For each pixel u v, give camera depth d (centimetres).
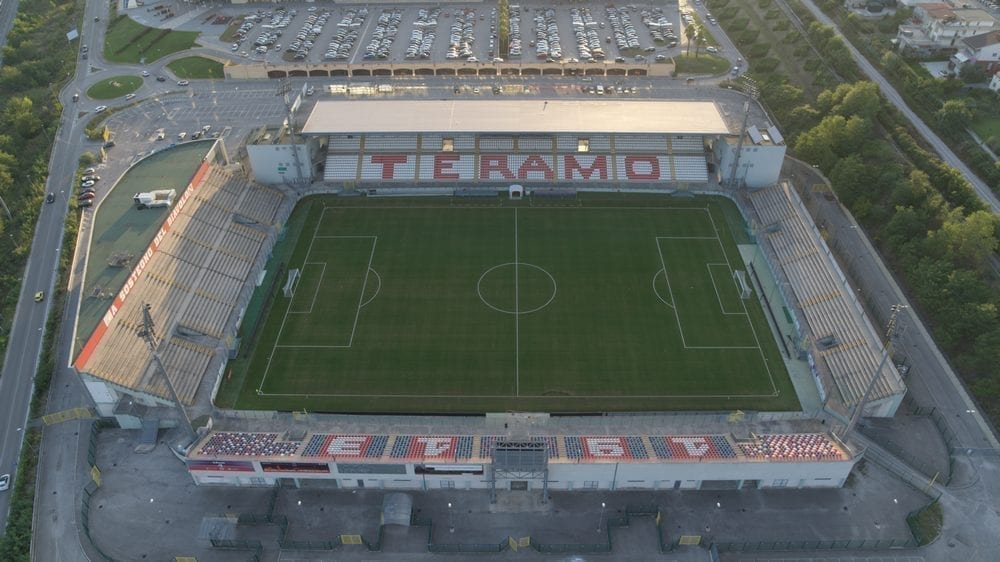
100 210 12475
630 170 15162
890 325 8688
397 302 12088
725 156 14650
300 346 11175
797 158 15975
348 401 10212
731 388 10388
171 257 11906
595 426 9662
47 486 9094
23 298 12450
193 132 17638
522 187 14862
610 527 8506
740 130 14900
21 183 15700
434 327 11569
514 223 14050
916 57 19475
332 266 12925
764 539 8400
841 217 14050
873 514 8681
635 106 15425
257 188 14350
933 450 9456
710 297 12131
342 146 15500
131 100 19350
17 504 8831
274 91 19688
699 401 10175
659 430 9569
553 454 8962
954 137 15812
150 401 9881
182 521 8675
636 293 12244
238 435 9394
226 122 18050
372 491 9094
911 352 10931
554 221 14100
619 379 10575
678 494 8994
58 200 15150
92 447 9512
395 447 9112
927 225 13088
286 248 13362
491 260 13075
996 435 9681
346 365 10844
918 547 8300
